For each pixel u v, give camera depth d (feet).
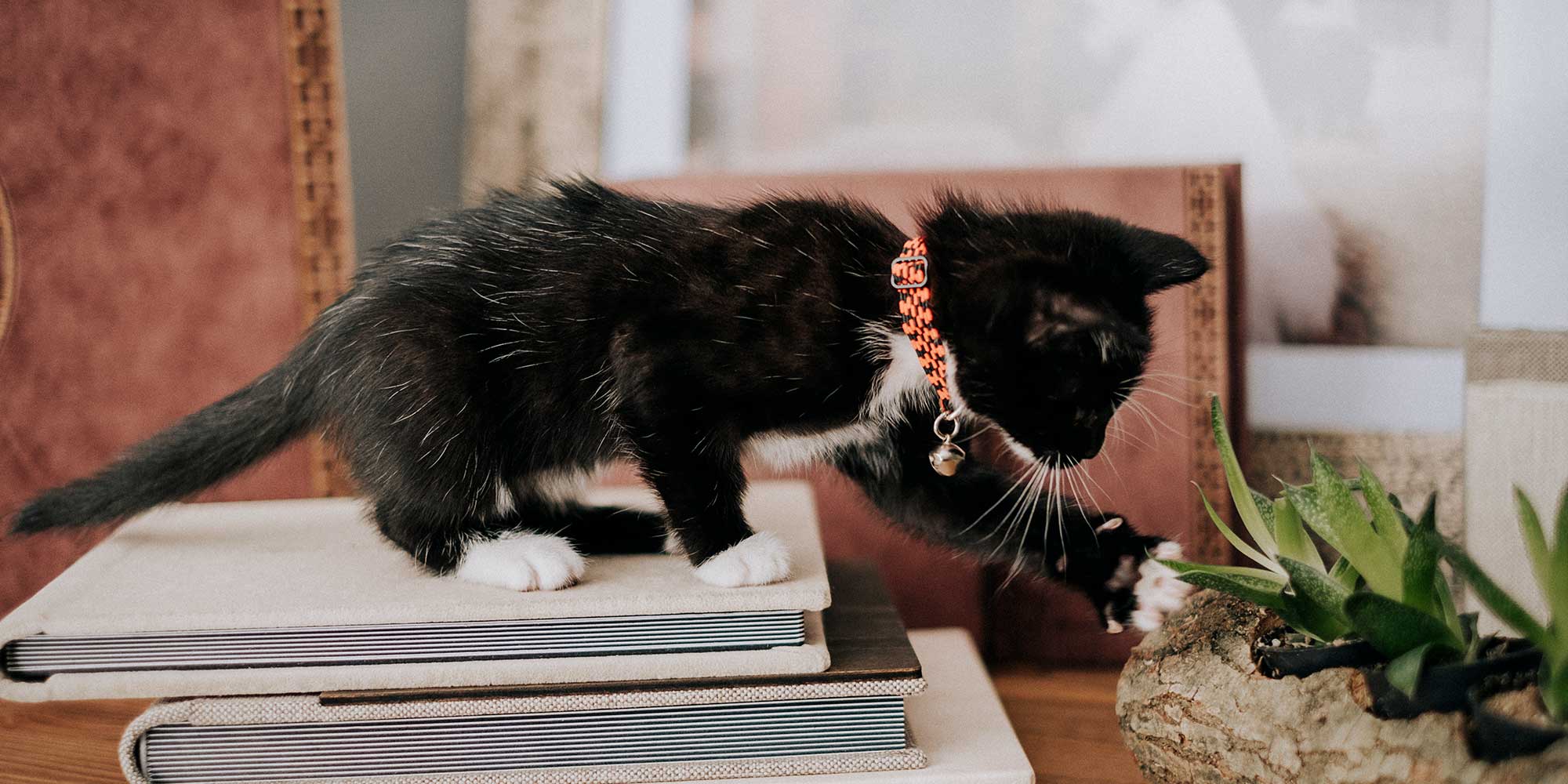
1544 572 1.92
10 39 3.38
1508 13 3.50
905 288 2.49
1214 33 3.82
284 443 3.00
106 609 2.29
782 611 2.32
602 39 4.17
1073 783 2.59
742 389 2.52
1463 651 2.04
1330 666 2.06
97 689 2.26
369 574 2.57
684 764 2.35
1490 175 3.55
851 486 3.22
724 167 4.21
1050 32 3.96
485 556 2.55
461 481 2.68
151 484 2.88
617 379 2.57
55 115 3.43
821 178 3.49
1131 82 3.91
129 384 3.56
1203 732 2.16
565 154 4.21
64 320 3.50
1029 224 2.61
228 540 2.91
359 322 2.75
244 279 3.58
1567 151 3.45
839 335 2.52
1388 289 3.69
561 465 2.87
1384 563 2.09
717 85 4.20
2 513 3.49
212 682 2.26
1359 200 3.71
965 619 3.57
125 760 2.31
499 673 2.27
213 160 3.53
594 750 2.35
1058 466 2.70
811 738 2.38
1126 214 3.38
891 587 3.62
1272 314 3.82
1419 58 3.62
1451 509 3.60
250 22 3.48
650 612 2.30
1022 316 2.35
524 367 2.67
